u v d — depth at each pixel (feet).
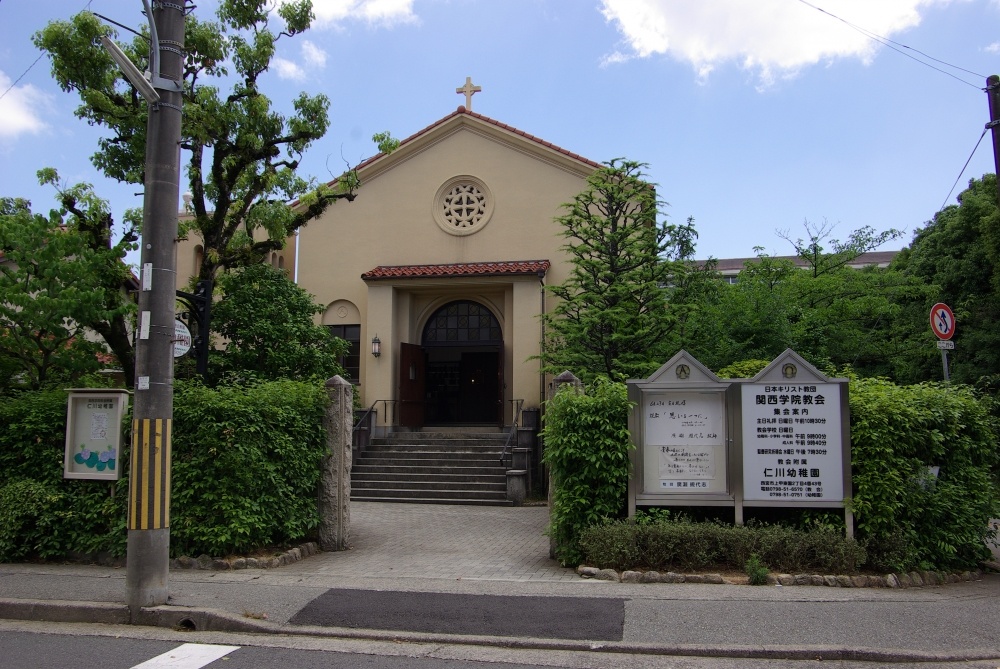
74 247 35.01
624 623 22.03
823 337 58.34
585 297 49.73
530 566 31.01
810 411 29.01
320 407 35.55
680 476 29.50
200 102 38.19
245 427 30.89
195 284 40.55
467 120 69.26
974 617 22.72
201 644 21.08
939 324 36.24
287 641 21.47
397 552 34.63
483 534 40.09
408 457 59.62
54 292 34.12
